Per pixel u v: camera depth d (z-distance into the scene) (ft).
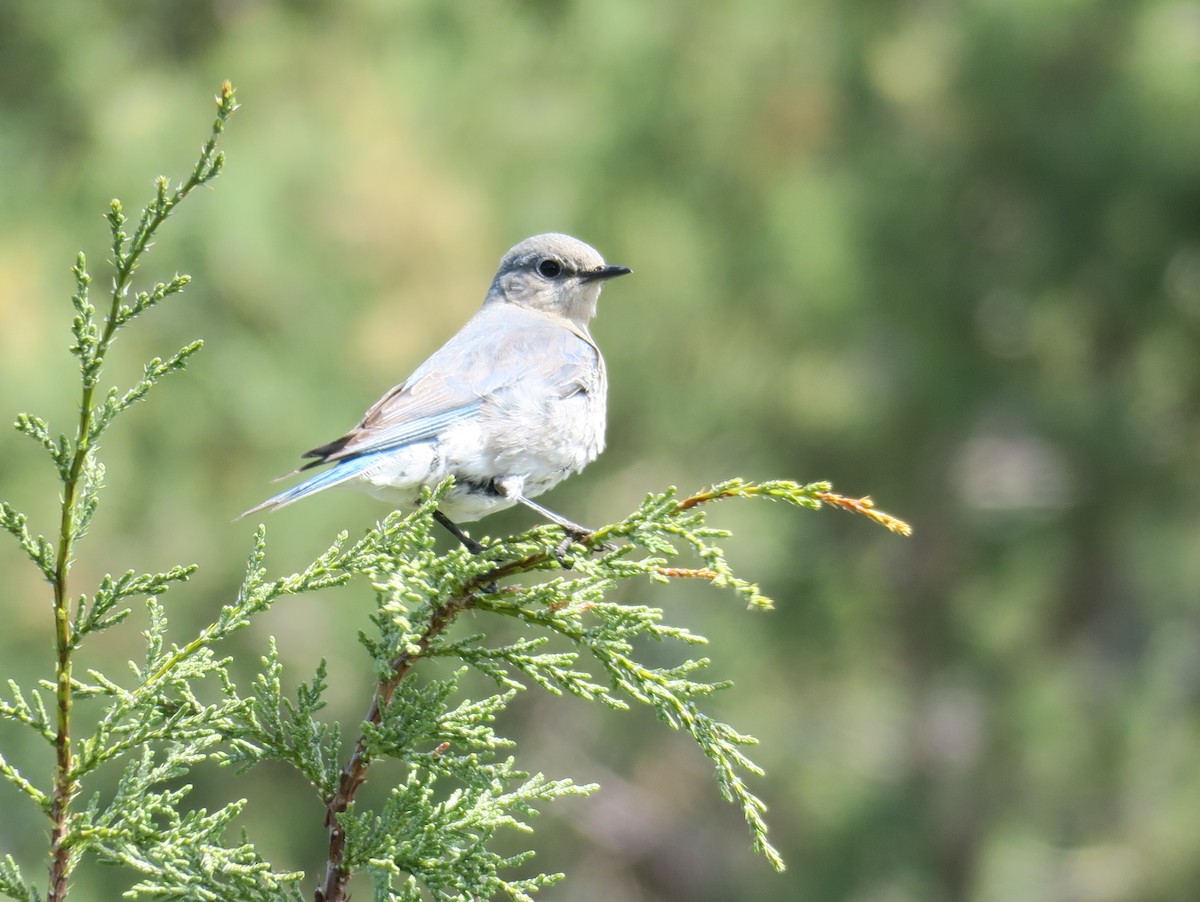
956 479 53.06
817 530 52.29
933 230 50.52
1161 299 53.01
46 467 42.83
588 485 48.83
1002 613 55.06
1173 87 50.93
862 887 50.85
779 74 50.67
